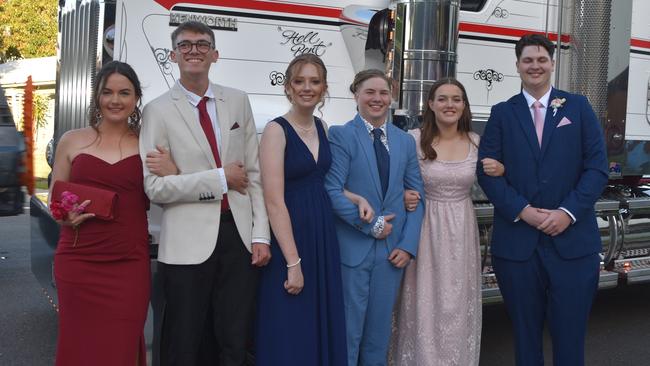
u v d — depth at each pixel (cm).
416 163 357
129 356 303
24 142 600
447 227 356
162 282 324
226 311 319
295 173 322
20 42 1902
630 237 555
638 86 600
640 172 592
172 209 309
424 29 427
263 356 321
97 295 299
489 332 546
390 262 344
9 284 667
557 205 339
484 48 519
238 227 314
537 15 538
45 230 473
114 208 296
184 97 311
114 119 303
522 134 343
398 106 435
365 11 466
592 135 340
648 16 600
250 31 432
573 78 527
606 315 600
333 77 460
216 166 313
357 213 333
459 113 357
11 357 475
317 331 322
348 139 342
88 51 438
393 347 381
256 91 436
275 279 321
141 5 404
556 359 350
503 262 351
